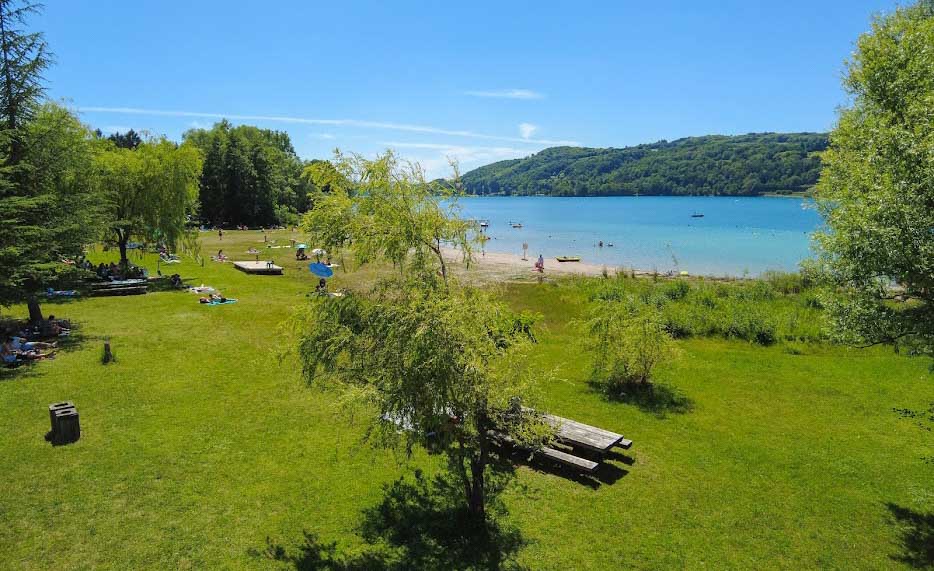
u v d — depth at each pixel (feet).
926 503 30.78
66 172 62.13
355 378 25.17
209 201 285.84
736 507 30.35
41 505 28.09
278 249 170.91
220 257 138.72
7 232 49.62
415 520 28.53
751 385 49.78
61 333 59.11
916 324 26.91
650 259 175.63
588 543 26.91
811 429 40.50
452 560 25.40
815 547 26.99
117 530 26.53
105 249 99.19
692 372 53.36
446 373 23.03
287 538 26.68
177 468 32.42
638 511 29.81
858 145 37.40
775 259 173.78
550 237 254.06
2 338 54.65
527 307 88.48
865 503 30.91
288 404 42.47
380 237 24.63
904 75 36.78
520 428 27.55
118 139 326.24
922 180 25.39
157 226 96.43
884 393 47.65
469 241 27.09
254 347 57.36
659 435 39.34
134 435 36.27
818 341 64.23
